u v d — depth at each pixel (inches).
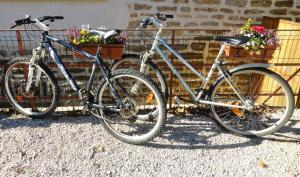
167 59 114.0
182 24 165.9
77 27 159.5
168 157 106.4
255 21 170.1
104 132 118.6
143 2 159.6
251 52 112.3
